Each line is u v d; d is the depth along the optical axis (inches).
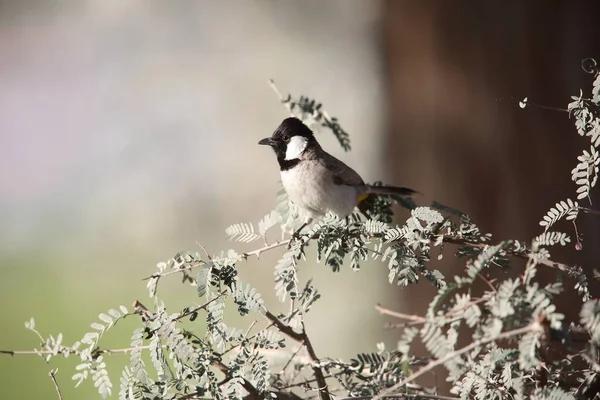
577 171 193.8
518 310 144.1
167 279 665.0
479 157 430.6
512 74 427.8
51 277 711.7
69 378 484.1
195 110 942.4
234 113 924.6
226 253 207.6
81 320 601.3
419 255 199.0
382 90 462.0
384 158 459.2
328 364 197.8
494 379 173.0
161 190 893.2
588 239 393.4
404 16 443.2
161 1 1003.9
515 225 422.0
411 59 443.8
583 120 190.9
